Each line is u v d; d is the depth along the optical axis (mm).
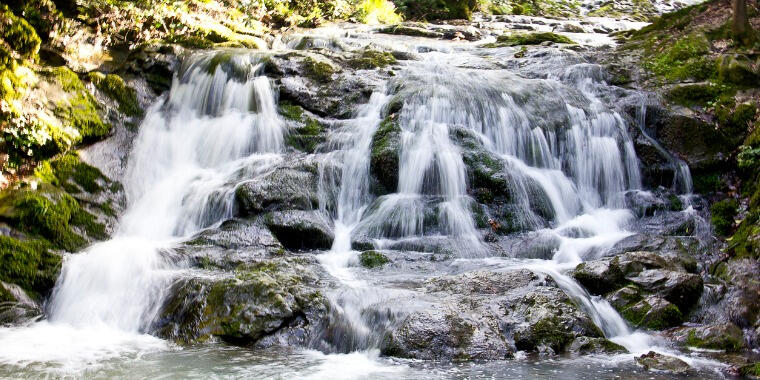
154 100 8797
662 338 4742
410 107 8094
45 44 8750
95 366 4102
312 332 4684
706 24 10133
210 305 4891
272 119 8273
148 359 4250
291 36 11250
